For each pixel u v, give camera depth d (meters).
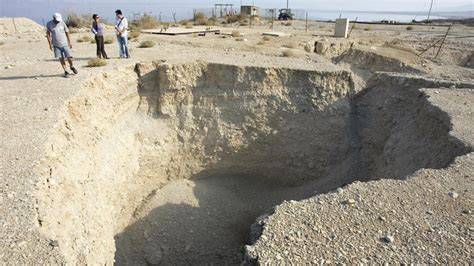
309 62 17.34
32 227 5.15
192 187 14.61
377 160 13.06
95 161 10.04
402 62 20.20
